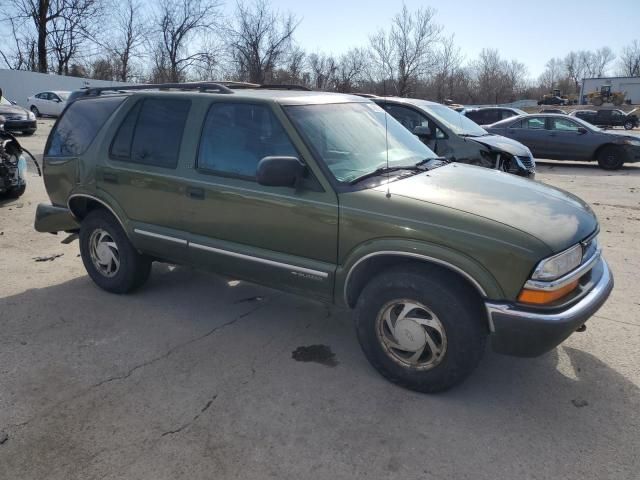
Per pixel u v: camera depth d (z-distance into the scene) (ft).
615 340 13.30
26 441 9.45
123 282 15.64
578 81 347.97
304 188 11.51
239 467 8.84
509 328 9.61
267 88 15.76
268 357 12.46
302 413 10.27
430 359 10.62
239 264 12.77
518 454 9.18
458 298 10.02
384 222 10.50
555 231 10.03
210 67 124.67
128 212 14.71
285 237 11.87
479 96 198.08
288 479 8.59
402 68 109.50
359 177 11.59
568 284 9.86
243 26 104.32
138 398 10.75
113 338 13.32
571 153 49.83
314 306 15.47
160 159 13.93
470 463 8.96
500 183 12.19
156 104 14.30
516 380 11.50
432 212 10.26
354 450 9.25
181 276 17.76
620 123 120.37
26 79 113.50
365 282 11.50
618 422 10.09
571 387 11.25
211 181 12.85
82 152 15.62
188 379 11.47
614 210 29.37
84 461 8.96
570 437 9.64
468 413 10.30
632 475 8.71
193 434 9.65
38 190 31.76
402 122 29.04
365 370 11.88
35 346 12.85
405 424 9.96
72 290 16.44
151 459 9.02
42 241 21.66
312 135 11.91
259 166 11.05
